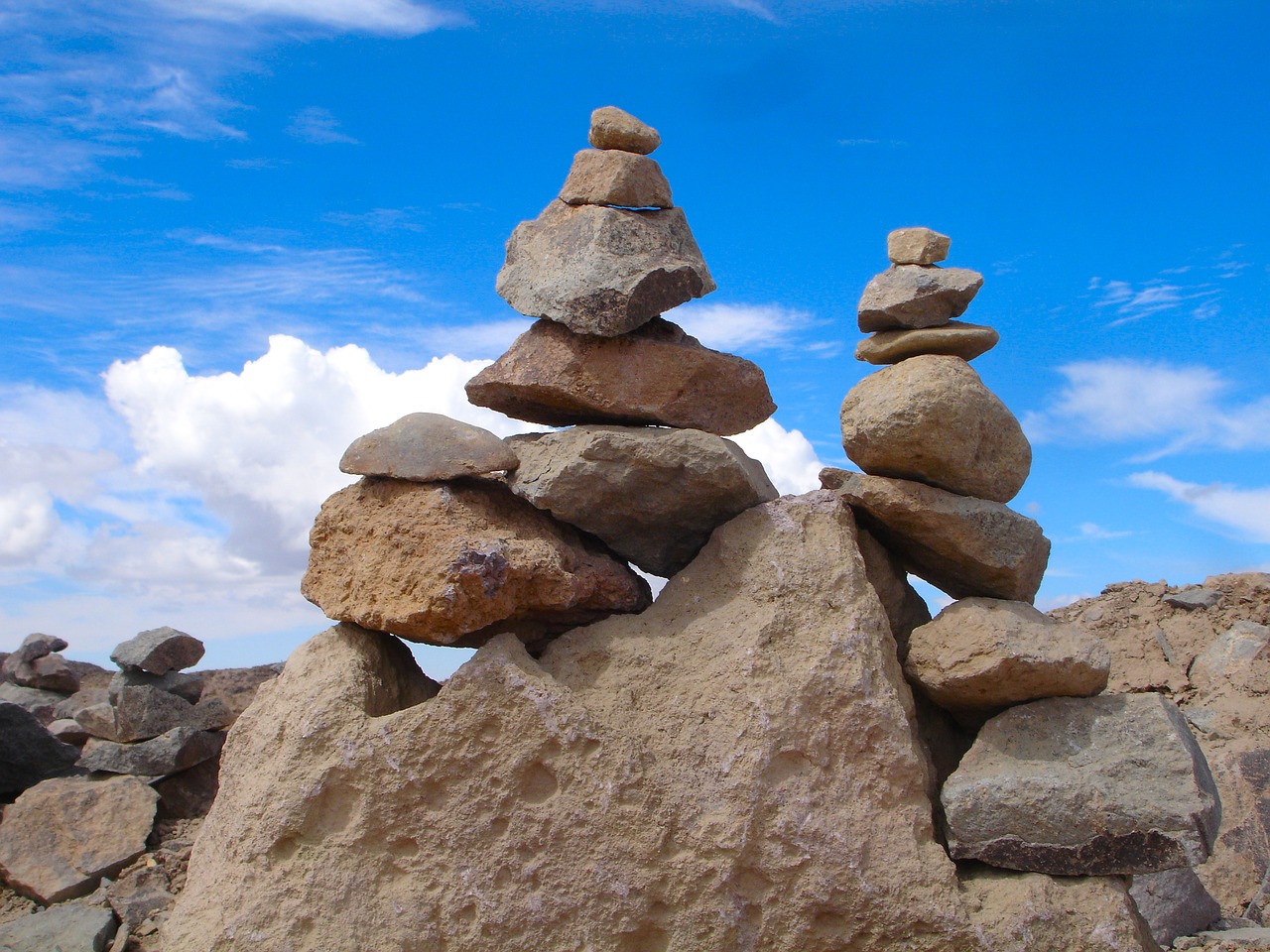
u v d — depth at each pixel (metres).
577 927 1.23
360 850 1.24
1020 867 1.27
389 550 1.31
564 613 1.37
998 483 1.39
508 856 1.24
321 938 1.22
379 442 1.35
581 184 1.43
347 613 1.33
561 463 1.35
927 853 1.25
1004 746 1.32
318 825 1.26
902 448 1.35
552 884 1.23
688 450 1.34
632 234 1.39
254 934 1.22
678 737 1.28
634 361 1.39
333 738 1.27
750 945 1.23
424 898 1.23
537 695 1.26
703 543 1.43
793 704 1.27
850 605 1.32
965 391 1.34
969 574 1.40
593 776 1.25
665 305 1.37
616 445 1.34
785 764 1.26
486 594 1.27
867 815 1.25
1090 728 1.31
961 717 1.42
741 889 1.24
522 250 1.44
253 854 1.25
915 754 1.28
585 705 1.28
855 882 1.23
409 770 1.25
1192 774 1.25
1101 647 1.32
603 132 1.44
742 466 1.36
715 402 1.42
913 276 1.41
